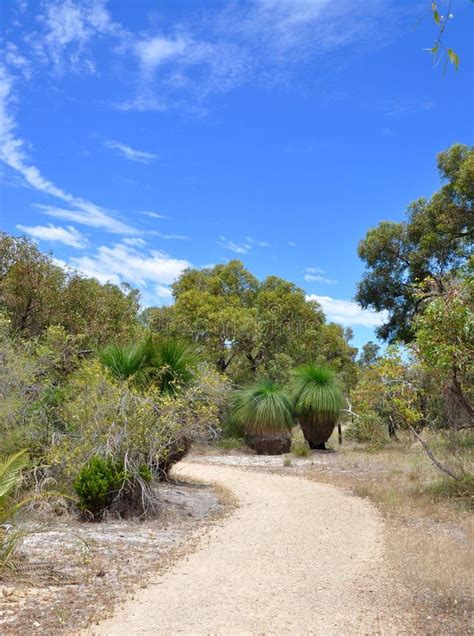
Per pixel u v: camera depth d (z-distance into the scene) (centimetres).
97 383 1081
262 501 1146
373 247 2575
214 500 1142
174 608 532
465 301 1053
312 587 595
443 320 1024
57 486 987
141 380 1235
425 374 1189
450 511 993
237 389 2172
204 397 1279
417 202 2527
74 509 971
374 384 1270
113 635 466
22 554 689
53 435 1046
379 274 2592
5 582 600
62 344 1480
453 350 1005
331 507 1066
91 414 1041
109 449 981
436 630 478
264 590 586
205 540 823
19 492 954
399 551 729
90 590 584
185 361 1298
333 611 524
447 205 2383
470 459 1208
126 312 2078
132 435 1023
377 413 2170
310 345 3247
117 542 791
